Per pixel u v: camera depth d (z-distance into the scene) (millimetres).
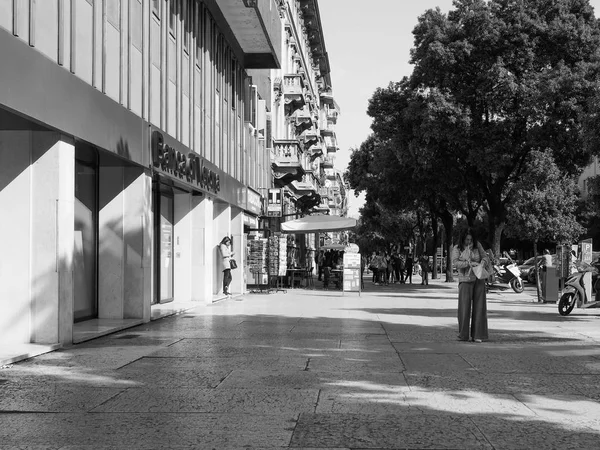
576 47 30328
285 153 41094
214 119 22984
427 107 30359
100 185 14922
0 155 10648
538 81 29203
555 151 31062
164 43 17172
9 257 10719
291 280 35000
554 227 32500
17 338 10750
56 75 10445
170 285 20984
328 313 18188
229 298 24984
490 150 29828
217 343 11719
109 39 13305
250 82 30641
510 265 30703
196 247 21141
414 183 37125
